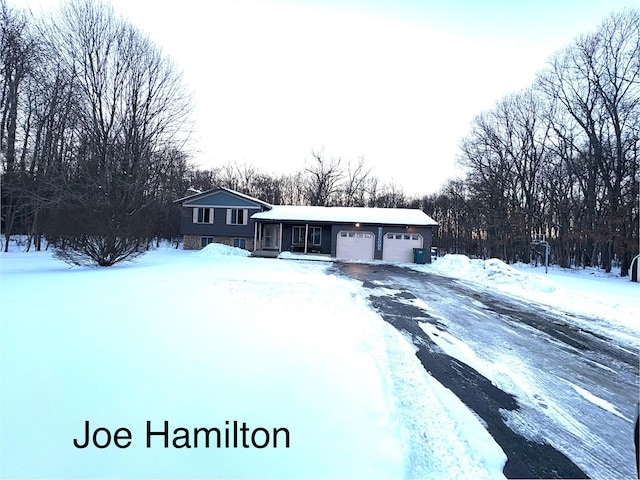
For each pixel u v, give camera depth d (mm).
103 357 3627
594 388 3938
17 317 4957
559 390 3840
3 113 18078
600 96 21906
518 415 3225
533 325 6766
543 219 29594
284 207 27781
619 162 19812
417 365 4320
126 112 22453
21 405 2625
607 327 6766
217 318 5445
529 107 29859
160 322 5039
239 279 10070
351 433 2514
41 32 18922
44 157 19672
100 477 1939
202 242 26062
